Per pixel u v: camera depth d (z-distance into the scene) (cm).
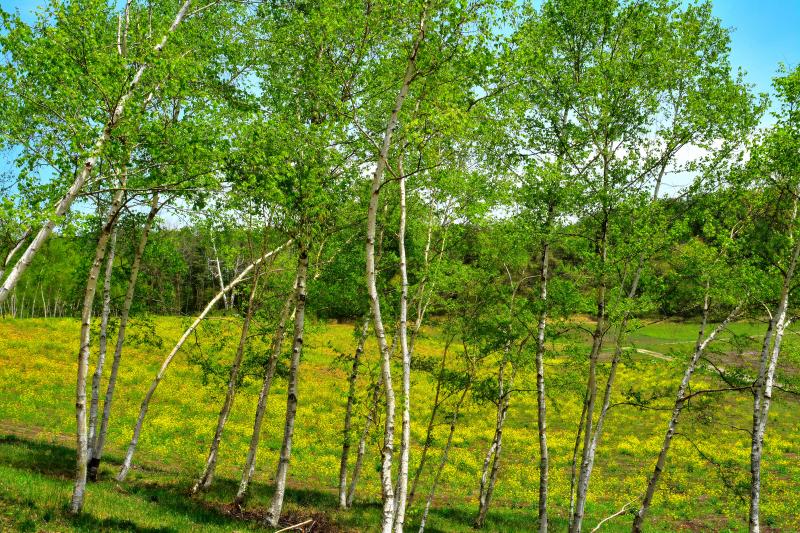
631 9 1628
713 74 1609
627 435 3888
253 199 1428
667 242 1538
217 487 2019
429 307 1848
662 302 1644
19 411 3002
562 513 2448
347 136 1363
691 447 3459
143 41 1162
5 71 1007
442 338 1870
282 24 1521
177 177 1130
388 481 1141
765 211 1652
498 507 2491
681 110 1622
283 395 4316
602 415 1616
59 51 995
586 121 1662
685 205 1670
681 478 2945
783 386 1758
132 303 1958
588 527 2264
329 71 1385
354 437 1977
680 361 1769
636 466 3203
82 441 1248
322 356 5541
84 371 1256
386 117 1457
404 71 1316
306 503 2067
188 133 1151
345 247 1814
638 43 1642
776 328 1559
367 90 1369
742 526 2273
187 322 2008
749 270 1578
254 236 1777
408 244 1847
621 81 1611
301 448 3114
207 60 1456
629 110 1622
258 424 1809
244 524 1539
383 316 1800
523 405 4684
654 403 4188
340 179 1455
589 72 1645
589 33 1662
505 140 1681
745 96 1577
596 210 1633
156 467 2327
